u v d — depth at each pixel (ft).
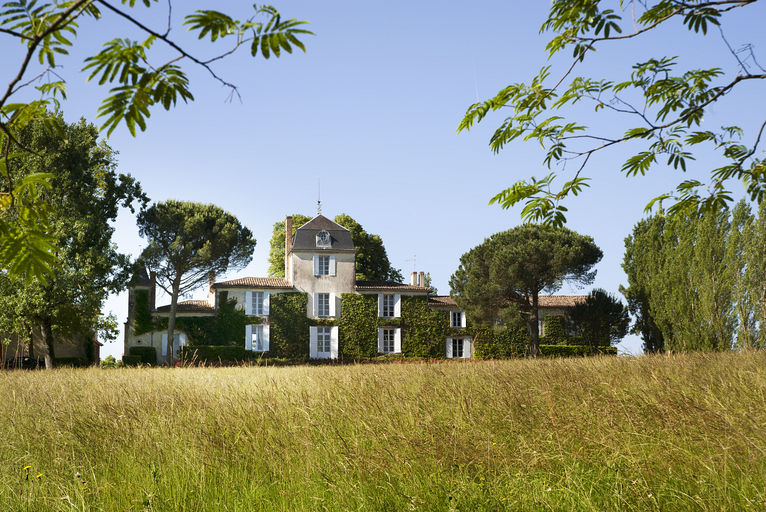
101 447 17.58
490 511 11.72
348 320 125.18
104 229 90.07
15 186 6.16
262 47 5.68
